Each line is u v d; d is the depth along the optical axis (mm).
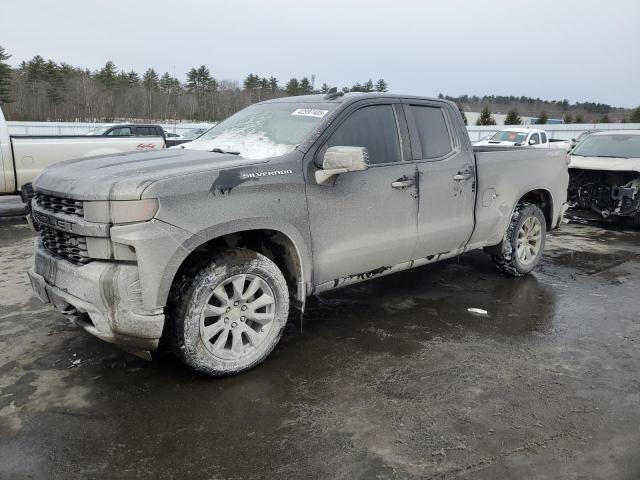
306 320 4461
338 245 3840
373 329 4285
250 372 3482
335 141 3838
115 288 2869
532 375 3527
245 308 3396
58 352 3725
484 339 4125
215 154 3764
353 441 2734
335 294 5184
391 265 4352
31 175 8766
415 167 4301
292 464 2545
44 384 3273
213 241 3520
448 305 4922
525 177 5488
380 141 4141
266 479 2436
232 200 3191
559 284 5699
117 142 9625
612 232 8883
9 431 2768
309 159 3650
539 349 3963
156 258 2889
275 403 3096
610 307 4969
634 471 2529
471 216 4898
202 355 3201
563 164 6035
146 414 2953
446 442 2738
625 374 3574
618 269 6406
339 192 3775
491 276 5938
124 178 2967
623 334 4301
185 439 2729
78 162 3619
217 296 3254
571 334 4277
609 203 8961
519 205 5684
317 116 3926
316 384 3336
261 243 3756
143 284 2879
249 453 2623
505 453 2650
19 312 4508
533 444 2732
